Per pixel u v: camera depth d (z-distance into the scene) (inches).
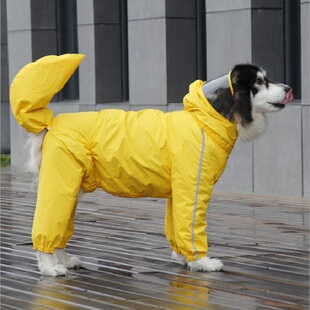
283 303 287.4
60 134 331.3
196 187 325.7
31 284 321.7
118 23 704.4
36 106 333.4
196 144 325.7
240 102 327.0
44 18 753.6
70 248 393.1
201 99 329.1
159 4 623.2
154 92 633.6
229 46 571.8
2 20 840.3
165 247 393.1
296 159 539.2
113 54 703.1
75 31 754.8
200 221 331.3
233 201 534.3
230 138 331.3
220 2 575.2
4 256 377.4
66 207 329.7
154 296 299.9
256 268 343.3
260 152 560.1
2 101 850.1
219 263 338.0
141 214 498.0
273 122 550.3
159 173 328.2
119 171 328.8
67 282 324.5
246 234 422.9
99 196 581.3
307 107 530.3
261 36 560.7
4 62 845.8
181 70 627.8
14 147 779.4
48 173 330.3
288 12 573.0
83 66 706.8
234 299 293.6
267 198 542.3
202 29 633.0
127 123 330.6
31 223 475.2
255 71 328.5
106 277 331.9
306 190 536.7
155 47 630.5
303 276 328.2
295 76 576.4
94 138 330.0
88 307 287.3
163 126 330.0
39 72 331.9
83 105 708.7
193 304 287.7
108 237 421.7
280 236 416.8
